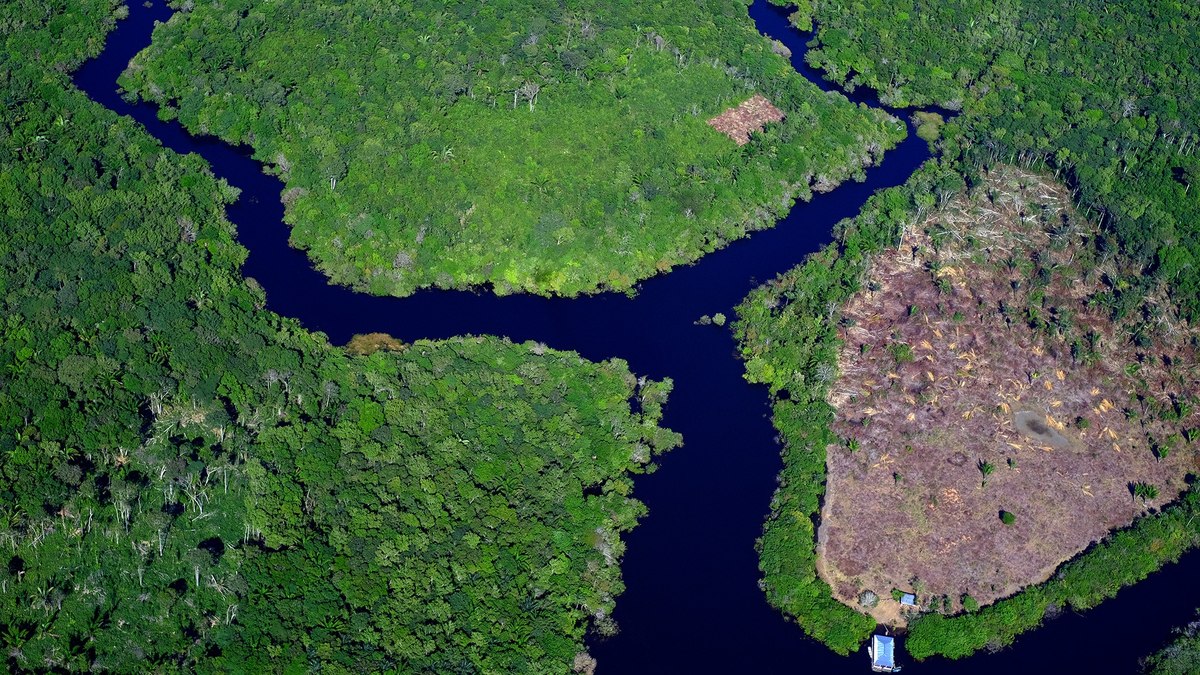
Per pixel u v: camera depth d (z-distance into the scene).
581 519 161.12
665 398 184.25
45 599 137.25
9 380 160.25
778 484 172.12
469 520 157.00
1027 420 182.75
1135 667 150.75
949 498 169.75
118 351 169.25
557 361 187.25
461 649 141.50
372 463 162.50
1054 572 161.88
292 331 184.75
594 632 149.12
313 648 138.00
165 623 138.00
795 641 151.12
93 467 153.12
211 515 150.75
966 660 150.00
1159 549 164.75
